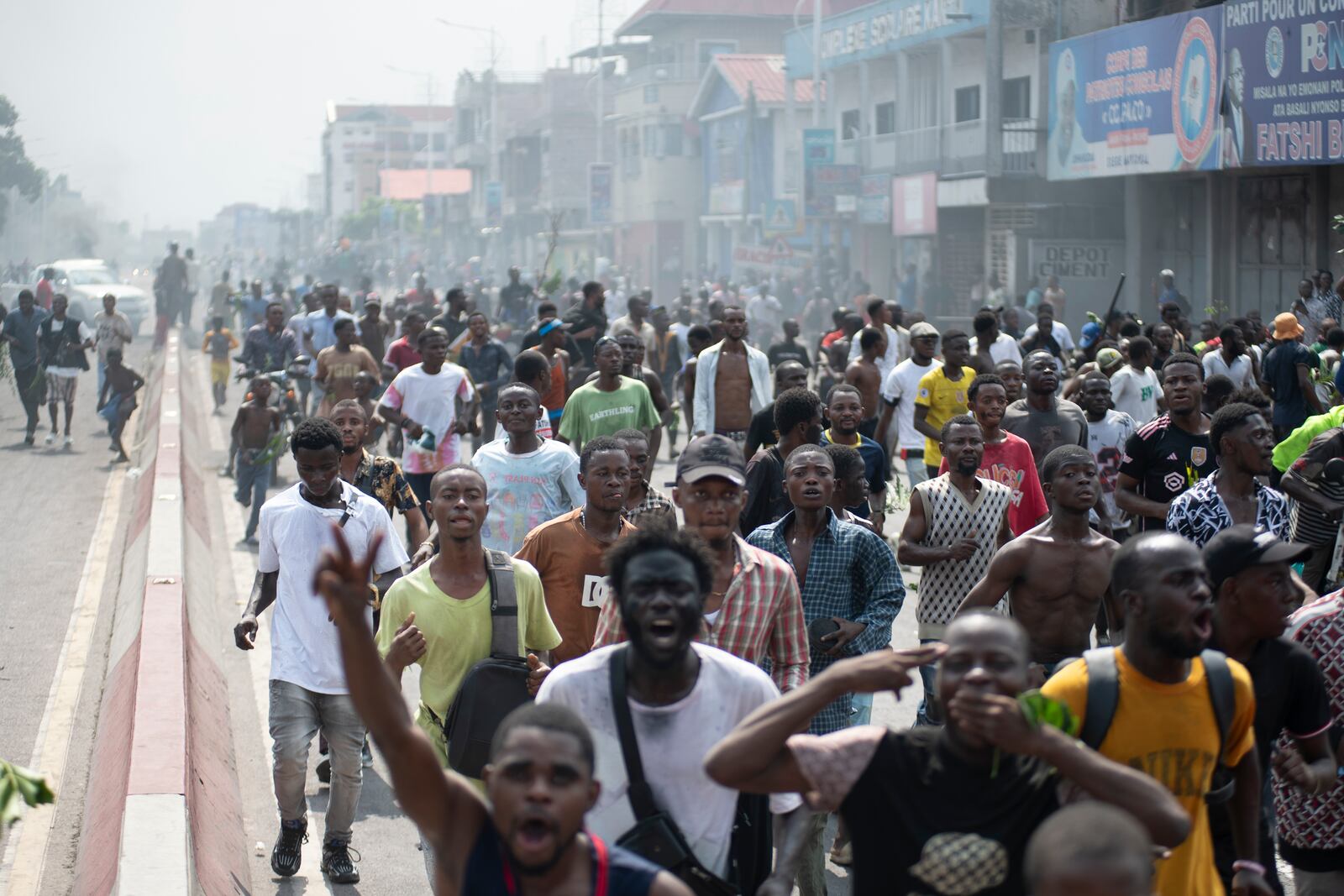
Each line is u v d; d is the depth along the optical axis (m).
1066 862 2.75
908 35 37.78
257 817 7.53
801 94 49.97
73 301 44.16
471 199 95.75
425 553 7.14
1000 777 3.49
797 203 44.56
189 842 5.97
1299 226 25.00
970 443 7.28
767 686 4.23
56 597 12.30
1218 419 6.92
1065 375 16.94
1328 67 20.47
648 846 4.04
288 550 6.68
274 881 6.66
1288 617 4.80
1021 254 32.94
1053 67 28.98
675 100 58.84
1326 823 4.94
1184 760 3.86
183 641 9.10
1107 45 26.88
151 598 10.35
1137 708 3.86
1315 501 8.02
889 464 10.77
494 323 30.81
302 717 6.58
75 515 16.03
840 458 7.77
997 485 7.46
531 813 3.13
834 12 57.62
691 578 4.01
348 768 6.61
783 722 3.57
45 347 21.16
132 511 16.06
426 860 5.94
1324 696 4.63
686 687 4.14
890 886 3.55
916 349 12.70
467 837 3.32
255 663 10.31
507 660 5.53
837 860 6.82
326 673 6.58
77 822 7.50
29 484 18.09
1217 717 3.88
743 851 4.56
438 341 11.77
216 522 15.57
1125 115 26.36
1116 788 3.32
